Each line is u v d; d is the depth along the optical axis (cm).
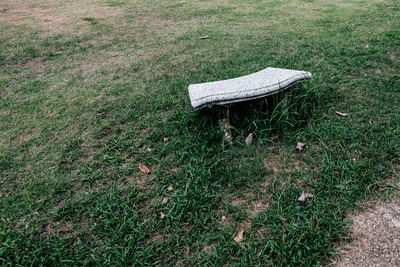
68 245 219
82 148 314
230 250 206
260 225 223
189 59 514
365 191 240
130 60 527
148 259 206
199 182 263
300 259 196
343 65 451
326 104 354
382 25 623
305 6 839
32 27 737
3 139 331
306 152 291
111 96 410
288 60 478
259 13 785
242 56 512
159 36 646
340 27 629
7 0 1093
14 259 208
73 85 448
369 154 277
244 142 304
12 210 246
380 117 328
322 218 220
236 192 252
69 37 658
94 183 272
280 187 254
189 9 866
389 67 437
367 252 200
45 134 337
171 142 313
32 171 286
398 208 229
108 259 205
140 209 244
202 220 230
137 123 351
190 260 204
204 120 323
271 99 335
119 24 747
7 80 472
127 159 297
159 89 420
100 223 234
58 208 248
